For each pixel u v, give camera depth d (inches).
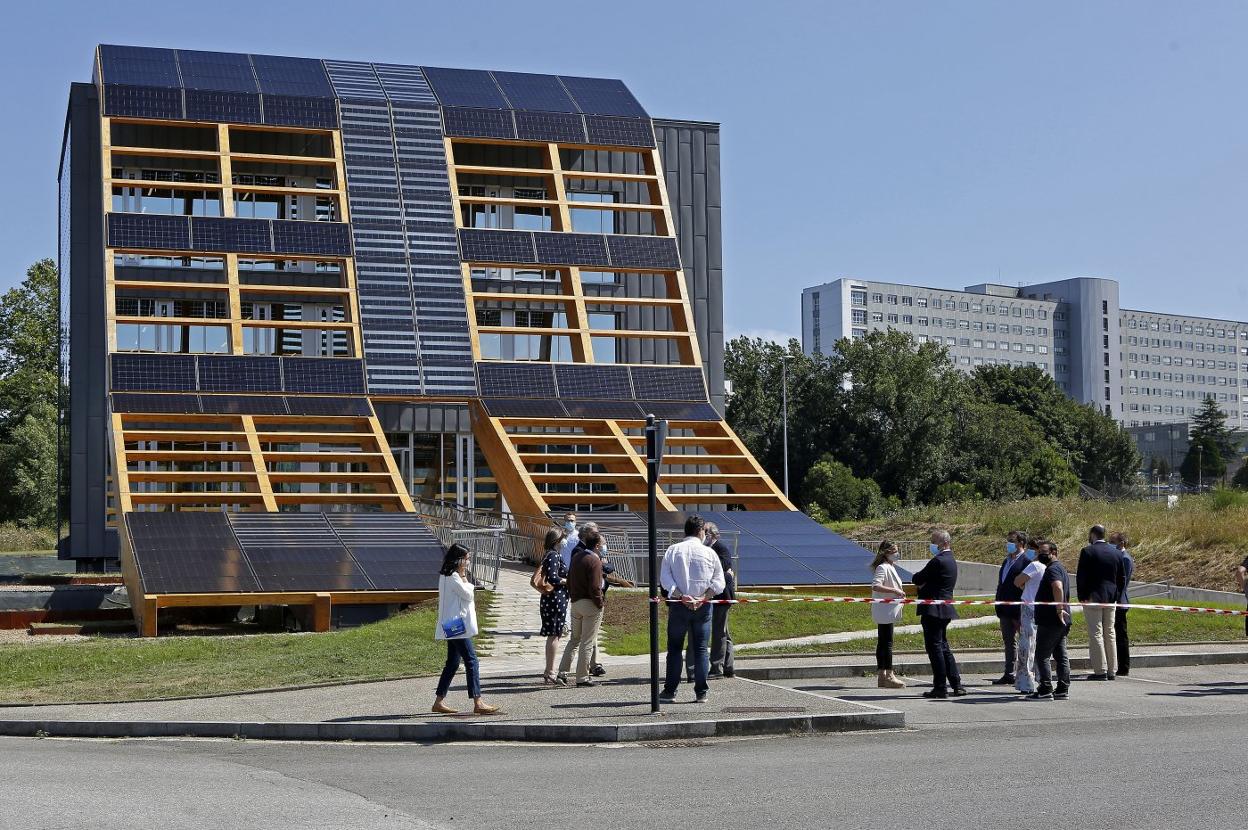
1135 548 1397.6
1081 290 7755.9
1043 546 684.1
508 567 1235.2
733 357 3725.4
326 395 1375.5
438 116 1605.6
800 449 3545.8
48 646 909.2
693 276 1688.0
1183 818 370.6
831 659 781.3
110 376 1321.4
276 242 1455.5
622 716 571.8
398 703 626.8
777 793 413.7
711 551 620.1
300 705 631.8
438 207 1539.1
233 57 1649.9
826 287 7239.2
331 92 1598.2
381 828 363.3
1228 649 855.1
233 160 1523.1
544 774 458.0
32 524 2989.7
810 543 1220.5
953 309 7401.6
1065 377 7751.0
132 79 1515.7
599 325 1633.9
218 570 1039.0
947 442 3474.4
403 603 1056.2
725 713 575.5
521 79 1747.0
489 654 810.2
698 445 1465.3
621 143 1642.5
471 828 364.2
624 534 1176.8
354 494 1266.0
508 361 1469.0
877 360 3513.8
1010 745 514.9
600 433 1460.4
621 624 920.3
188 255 1428.4
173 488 1473.9
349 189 1519.4
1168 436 7293.3
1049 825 362.3
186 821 369.1
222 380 1352.1
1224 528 1353.3
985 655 812.6
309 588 1027.3
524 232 1553.9
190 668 773.9
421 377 1421.0
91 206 1480.1
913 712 620.1
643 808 391.5
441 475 1553.9
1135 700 661.9
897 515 1899.6
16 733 596.1
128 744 554.9
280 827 363.3
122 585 1221.7
